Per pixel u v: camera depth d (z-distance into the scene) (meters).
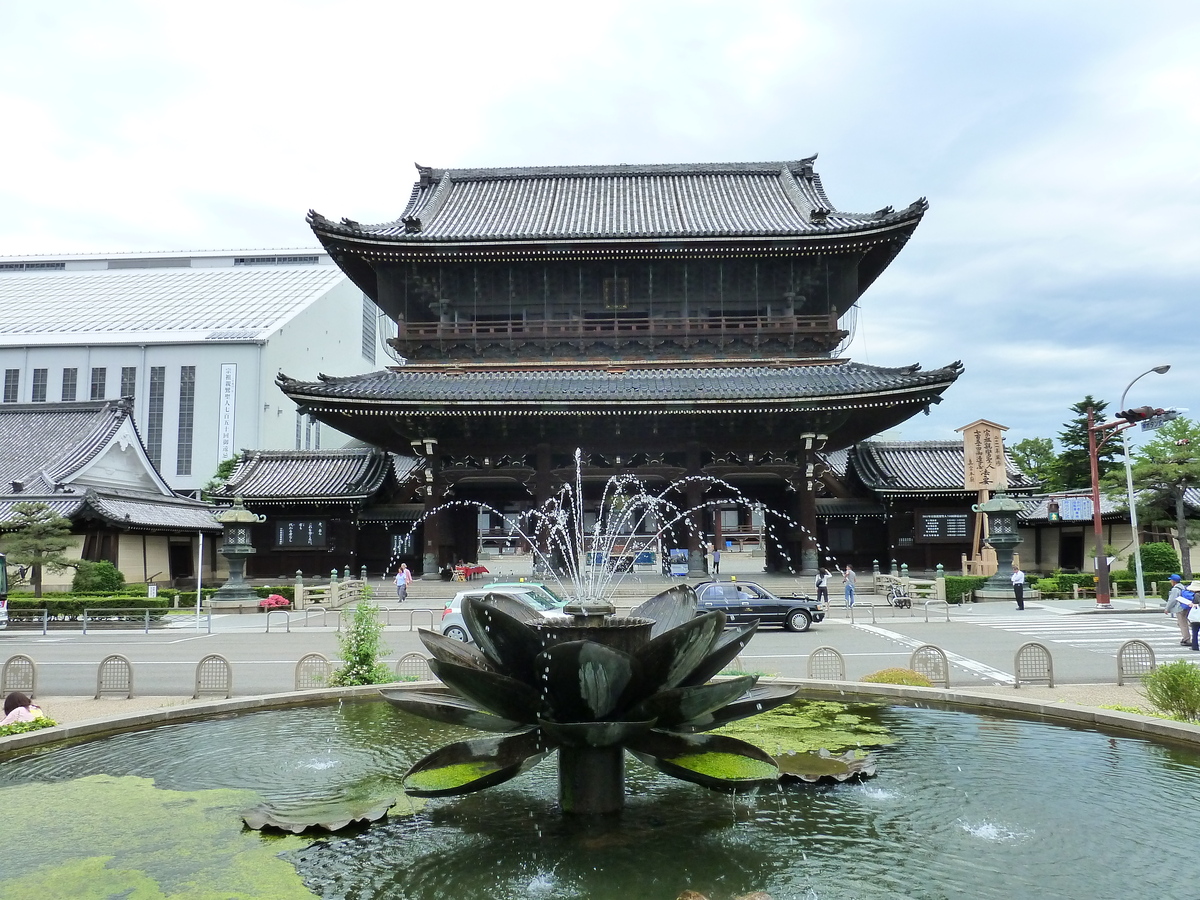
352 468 54.12
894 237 48.84
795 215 54.09
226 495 51.31
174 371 81.69
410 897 6.82
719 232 48.09
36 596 39.66
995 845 7.80
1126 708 14.41
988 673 19.89
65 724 13.17
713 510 60.38
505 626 7.86
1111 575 45.19
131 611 37.78
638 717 7.98
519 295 51.72
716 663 8.37
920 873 7.19
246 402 80.94
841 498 55.25
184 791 9.61
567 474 47.28
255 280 104.31
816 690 14.76
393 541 53.78
